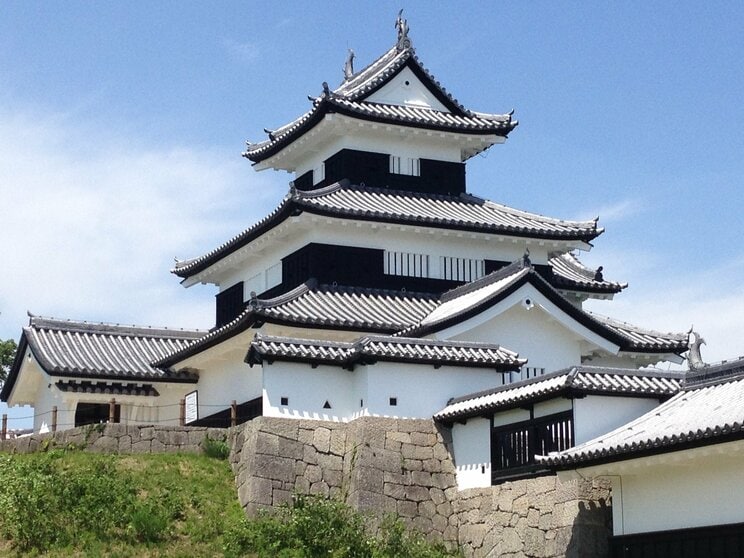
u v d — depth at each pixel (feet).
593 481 98.43
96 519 101.50
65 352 153.28
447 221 143.13
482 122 157.28
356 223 140.77
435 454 114.01
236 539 101.91
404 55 157.17
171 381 152.35
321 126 151.94
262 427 111.45
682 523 89.04
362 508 108.68
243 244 150.10
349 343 117.70
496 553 105.50
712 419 87.40
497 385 119.96
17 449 120.26
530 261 139.23
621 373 103.19
